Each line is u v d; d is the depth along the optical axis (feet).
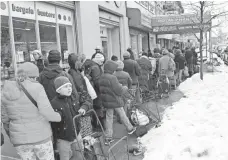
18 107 10.11
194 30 62.90
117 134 20.54
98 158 13.47
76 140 12.62
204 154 15.46
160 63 35.88
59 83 11.75
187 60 51.19
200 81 43.11
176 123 21.56
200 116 23.20
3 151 14.71
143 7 65.62
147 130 20.65
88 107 13.62
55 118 10.65
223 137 17.53
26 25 22.12
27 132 10.16
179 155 15.72
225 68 67.10
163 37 90.58
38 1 23.97
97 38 35.42
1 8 19.15
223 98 29.30
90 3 33.53
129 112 20.65
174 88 39.04
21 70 10.37
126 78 21.38
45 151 10.70
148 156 16.11
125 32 48.96
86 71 19.62
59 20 27.91
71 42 30.50
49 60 14.21
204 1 42.93
